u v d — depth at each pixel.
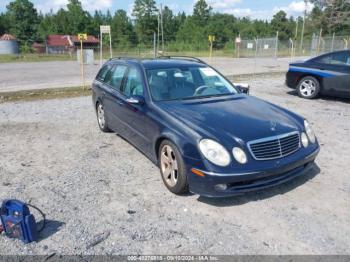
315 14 56.81
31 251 2.94
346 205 3.69
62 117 7.88
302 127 4.05
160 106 4.30
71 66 24.91
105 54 40.34
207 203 3.75
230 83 5.33
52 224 3.35
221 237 3.14
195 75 5.13
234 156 3.41
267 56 37.62
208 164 3.41
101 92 6.18
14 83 14.47
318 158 5.07
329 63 9.46
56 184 4.27
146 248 2.98
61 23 82.31
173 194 3.97
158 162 4.29
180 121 3.86
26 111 8.55
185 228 3.28
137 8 74.31
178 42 67.81
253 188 3.53
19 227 3.01
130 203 3.77
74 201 3.82
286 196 3.88
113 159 5.13
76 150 5.56
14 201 3.09
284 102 9.41
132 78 5.16
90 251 2.94
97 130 6.74
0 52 57.88
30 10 73.06
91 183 4.29
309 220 3.40
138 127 4.71
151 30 74.94
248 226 3.31
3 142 6.00
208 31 67.94
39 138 6.23
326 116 7.76
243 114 4.05
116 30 72.88
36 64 27.81
